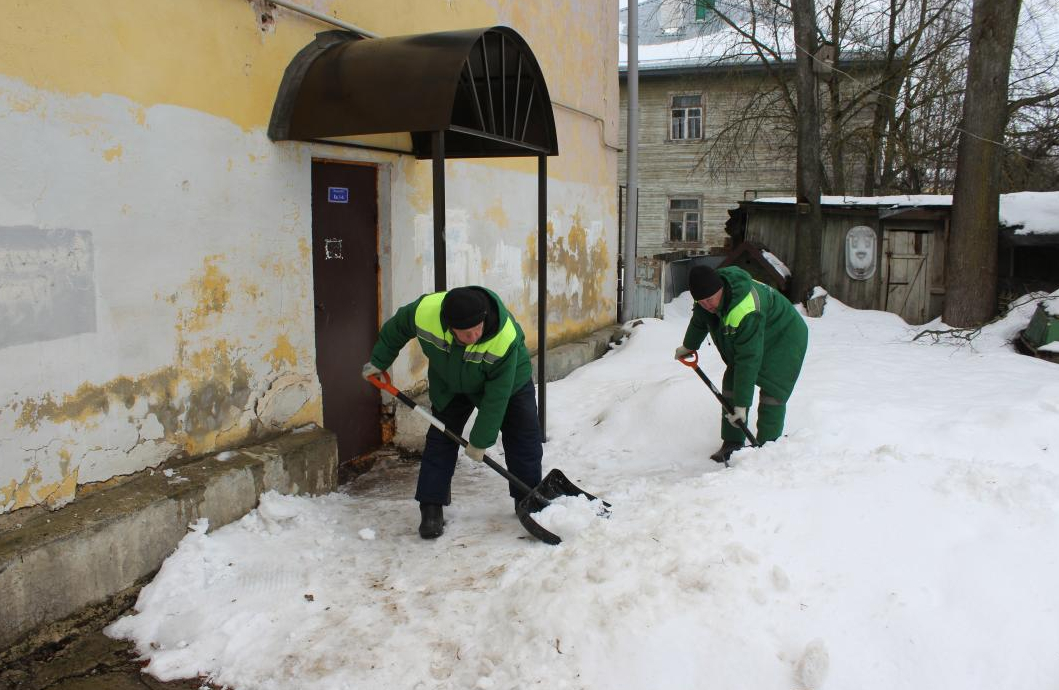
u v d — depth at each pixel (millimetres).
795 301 13422
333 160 5035
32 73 3049
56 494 3230
